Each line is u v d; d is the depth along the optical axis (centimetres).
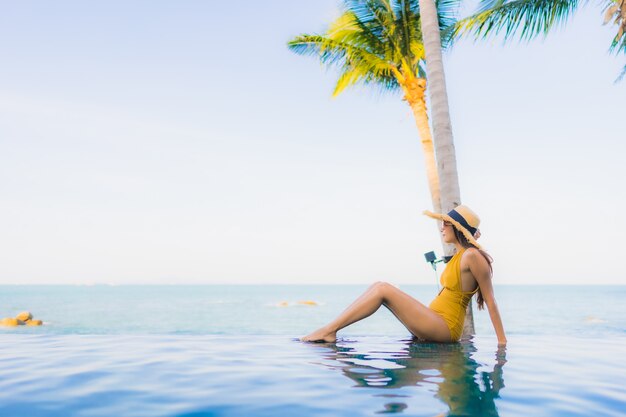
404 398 202
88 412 178
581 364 300
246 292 13775
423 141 1088
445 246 657
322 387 221
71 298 8175
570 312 4438
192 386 223
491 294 389
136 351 338
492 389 222
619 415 181
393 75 1223
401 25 1115
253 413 177
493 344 403
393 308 401
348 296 9625
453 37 997
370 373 257
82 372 255
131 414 175
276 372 258
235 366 277
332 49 1141
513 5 860
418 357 318
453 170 670
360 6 1088
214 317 3734
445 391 217
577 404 196
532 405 194
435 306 409
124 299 7919
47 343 388
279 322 3222
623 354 348
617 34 638
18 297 8531
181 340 411
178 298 8575
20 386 221
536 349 370
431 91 701
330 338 396
